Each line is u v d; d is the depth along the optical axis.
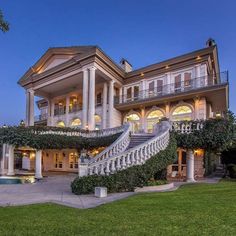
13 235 4.44
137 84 27.89
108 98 27.86
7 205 7.38
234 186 11.72
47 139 19.81
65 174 23.23
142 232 4.50
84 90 25.02
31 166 29.22
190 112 22.72
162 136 13.36
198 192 9.51
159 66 25.77
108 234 4.41
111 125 26.62
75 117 31.41
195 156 19.27
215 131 15.38
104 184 10.05
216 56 24.14
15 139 19.44
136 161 11.26
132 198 8.20
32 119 31.55
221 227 4.75
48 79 30.06
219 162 28.14
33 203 7.75
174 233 4.42
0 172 23.55
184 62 24.02
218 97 22.55
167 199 7.87
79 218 5.61
